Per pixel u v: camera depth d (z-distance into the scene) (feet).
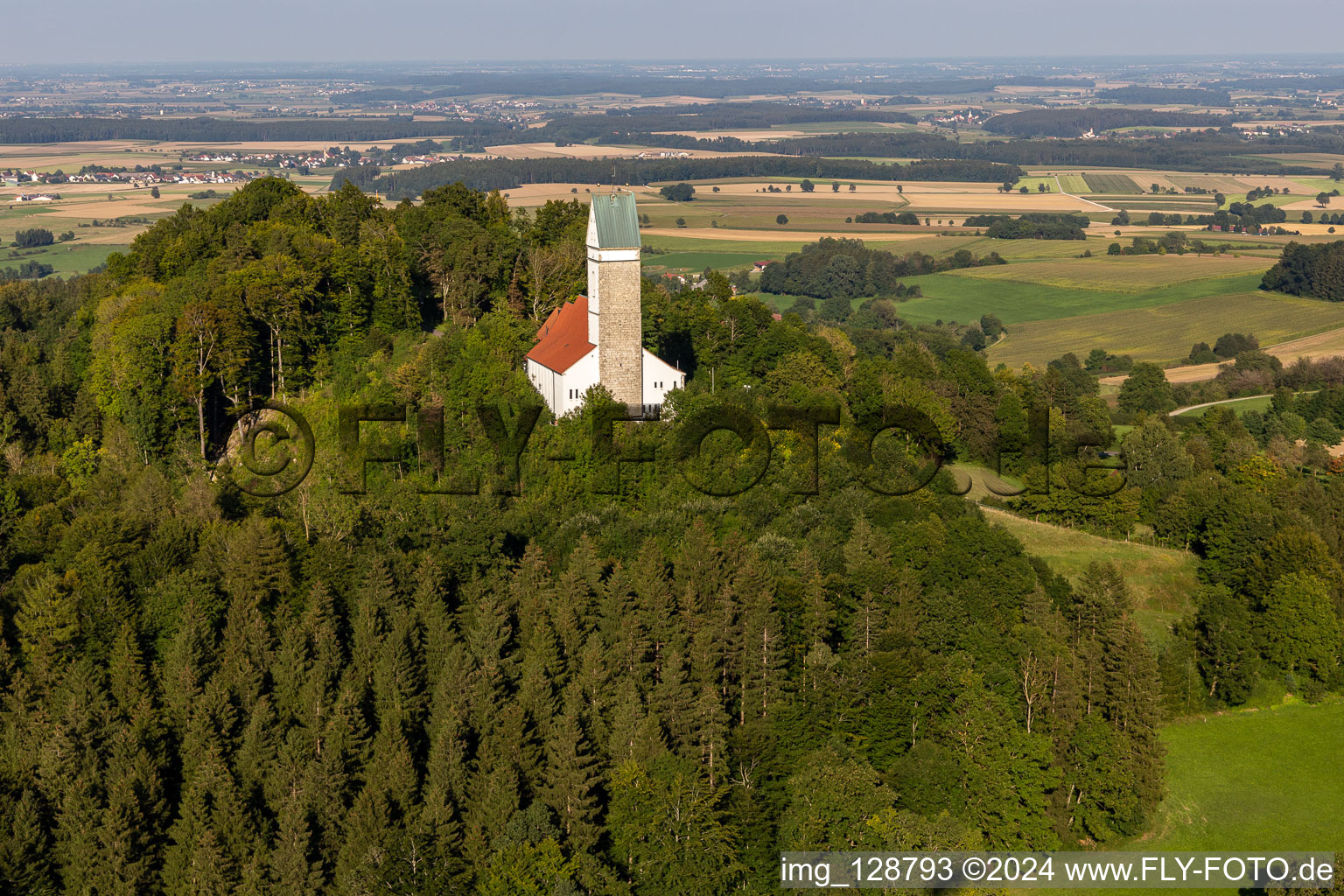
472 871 294.66
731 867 309.01
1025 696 364.79
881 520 463.83
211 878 293.23
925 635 385.29
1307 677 434.71
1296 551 462.60
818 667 360.28
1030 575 422.82
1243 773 388.57
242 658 345.10
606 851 312.71
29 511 452.76
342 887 294.66
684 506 454.40
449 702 336.70
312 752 327.88
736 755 333.01
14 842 295.69
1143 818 357.41
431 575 386.73
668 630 370.53
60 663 349.61
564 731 322.14
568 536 432.66
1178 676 419.54
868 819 321.11
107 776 312.29
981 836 336.90
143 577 379.76
